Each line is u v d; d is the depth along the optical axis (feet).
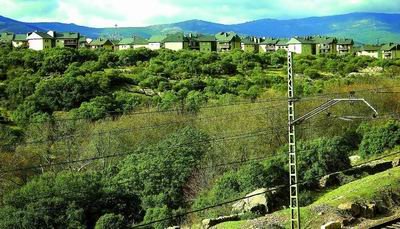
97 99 216.54
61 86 219.41
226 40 485.97
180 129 176.86
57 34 462.19
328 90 237.25
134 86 262.67
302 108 196.95
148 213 115.55
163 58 327.47
